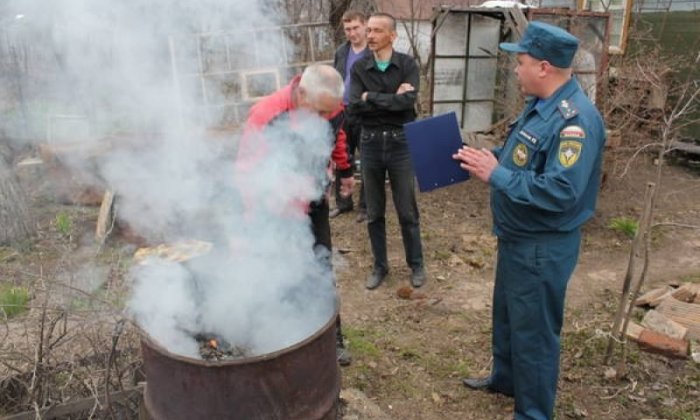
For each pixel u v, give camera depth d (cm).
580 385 287
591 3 795
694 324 333
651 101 570
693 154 705
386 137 355
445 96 661
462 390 287
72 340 248
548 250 224
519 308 234
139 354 242
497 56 662
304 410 183
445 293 387
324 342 188
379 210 380
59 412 224
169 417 181
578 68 583
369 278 397
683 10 710
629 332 323
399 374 300
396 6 823
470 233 494
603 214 536
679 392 280
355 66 358
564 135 210
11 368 237
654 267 432
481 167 223
